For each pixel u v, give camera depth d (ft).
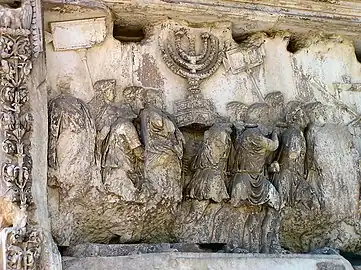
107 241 16.40
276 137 17.66
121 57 17.29
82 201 15.88
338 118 19.02
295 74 18.95
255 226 17.35
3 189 14.48
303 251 18.38
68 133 15.84
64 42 16.66
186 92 17.70
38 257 14.21
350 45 19.65
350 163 18.53
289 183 17.81
